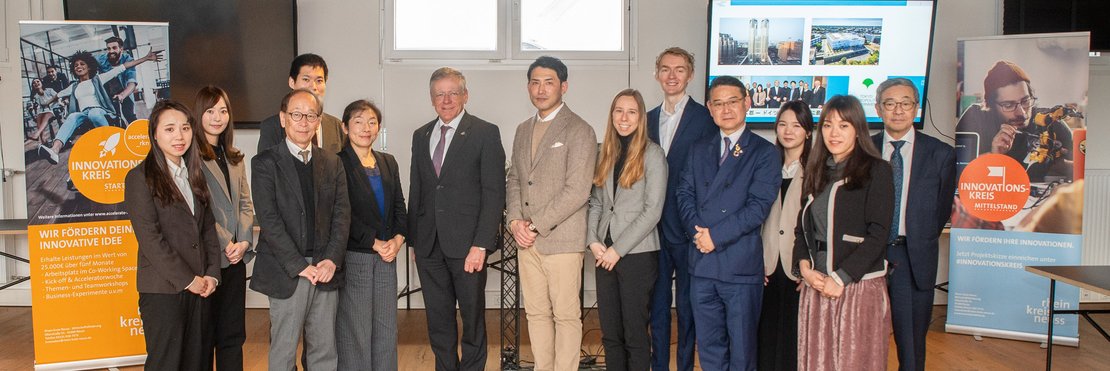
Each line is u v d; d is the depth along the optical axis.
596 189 3.18
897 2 4.63
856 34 4.69
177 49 4.71
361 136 3.05
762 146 2.96
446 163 3.17
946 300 5.27
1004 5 4.90
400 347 4.16
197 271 2.72
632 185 3.03
